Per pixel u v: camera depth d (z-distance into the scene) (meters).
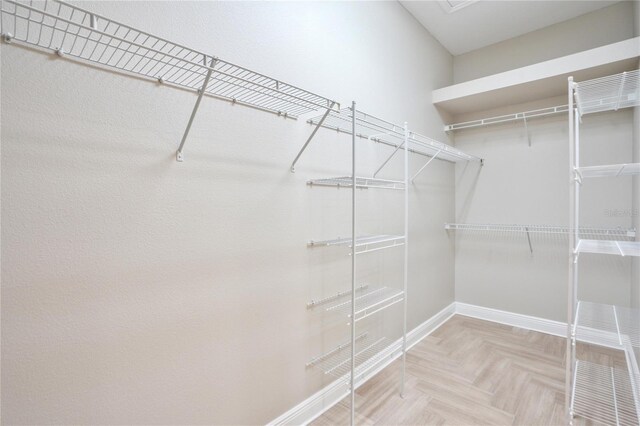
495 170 3.11
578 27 2.62
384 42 2.29
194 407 1.26
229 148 1.35
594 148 2.61
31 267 0.88
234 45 1.34
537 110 2.71
